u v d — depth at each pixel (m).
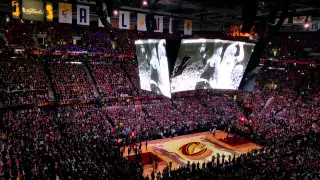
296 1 22.39
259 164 24.38
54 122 31.56
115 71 45.62
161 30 29.08
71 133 30.38
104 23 15.33
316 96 45.62
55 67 41.06
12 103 32.59
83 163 23.78
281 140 32.66
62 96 36.66
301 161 24.59
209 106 45.28
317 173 21.66
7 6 36.75
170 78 15.07
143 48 17.45
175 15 34.78
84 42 46.66
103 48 46.78
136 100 42.34
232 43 15.13
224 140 36.34
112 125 34.97
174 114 40.31
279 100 45.97
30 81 36.69
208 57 15.12
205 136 37.88
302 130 35.22
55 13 42.00
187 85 15.43
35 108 33.94
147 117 38.19
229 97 49.81
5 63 37.56
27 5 24.66
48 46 42.09
